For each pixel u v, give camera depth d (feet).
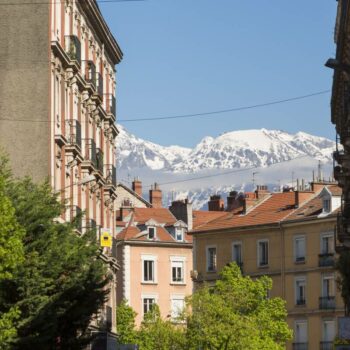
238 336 448.24
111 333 398.01
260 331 459.32
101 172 384.68
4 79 322.14
